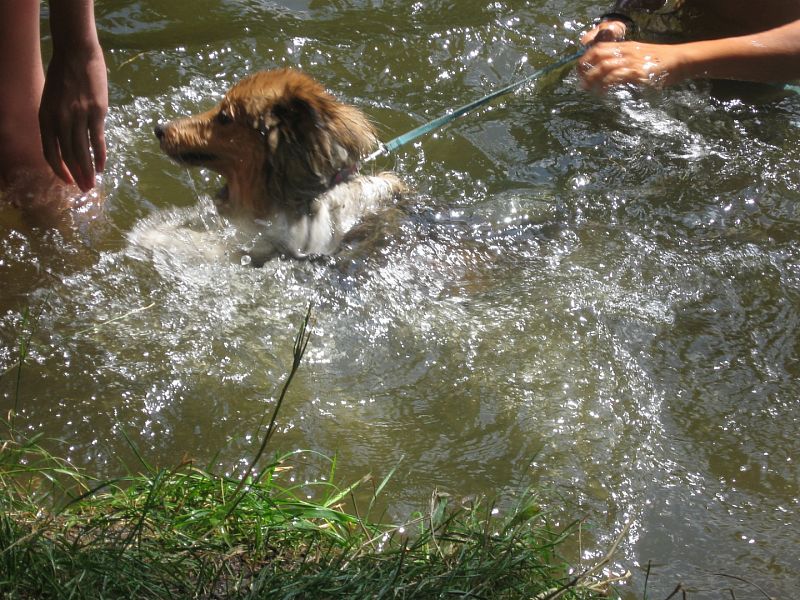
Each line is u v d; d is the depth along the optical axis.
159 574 1.98
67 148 2.38
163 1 2.98
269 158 2.54
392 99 2.84
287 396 2.30
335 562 2.01
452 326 2.41
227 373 2.32
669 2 3.06
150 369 2.31
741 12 2.96
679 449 2.27
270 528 2.05
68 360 2.30
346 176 2.56
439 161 2.73
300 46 2.91
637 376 2.36
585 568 2.12
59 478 2.15
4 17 2.39
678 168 2.70
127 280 2.44
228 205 2.61
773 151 2.73
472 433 2.27
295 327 2.40
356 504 2.17
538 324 2.42
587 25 3.03
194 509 2.07
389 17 3.01
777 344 2.41
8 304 2.37
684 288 2.48
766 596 2.10
